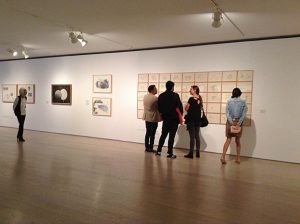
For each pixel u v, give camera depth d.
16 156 5.15
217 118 5.84
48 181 3.73
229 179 4.01
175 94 5.22
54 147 6.12
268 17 4.10
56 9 3.98
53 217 2.66
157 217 2.71
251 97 5.49
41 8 3.94
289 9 3.74
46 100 8.61
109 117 7.38
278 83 5.25
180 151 5.96
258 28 4.73
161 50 6.50
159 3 3.64
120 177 3.98
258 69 5.41
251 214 2.83
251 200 3.21
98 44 6.38
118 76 7.18
